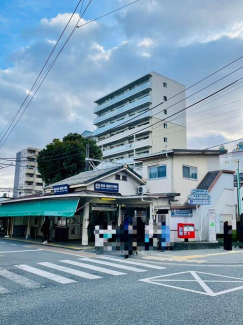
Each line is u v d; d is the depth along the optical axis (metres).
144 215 19.62
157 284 7.38
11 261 11.22
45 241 19.41
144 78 56.09
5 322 4.67
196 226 17.77
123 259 12.20
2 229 31.44
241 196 25.39
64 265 10.34
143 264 10.84
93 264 10.67
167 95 55.69
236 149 32.66
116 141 59.59
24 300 5.95
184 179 20.03
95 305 5.58
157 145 53.00
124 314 5.04
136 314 5.04
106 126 61.81
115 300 5.92
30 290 6.77
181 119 57.00
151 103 53.72
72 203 17.14
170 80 56.75
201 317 4.87
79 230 22.47
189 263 11.24
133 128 56.44
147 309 5.31
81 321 4.71
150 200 18.42
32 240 22.41
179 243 15.62
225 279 8.04
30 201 22.78
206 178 20.88
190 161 20.69
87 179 18.80
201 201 17.48
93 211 21.22
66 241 20.45
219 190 20.02
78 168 34.41
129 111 57.94
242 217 17.45
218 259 12.23
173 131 55.50
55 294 6.40
